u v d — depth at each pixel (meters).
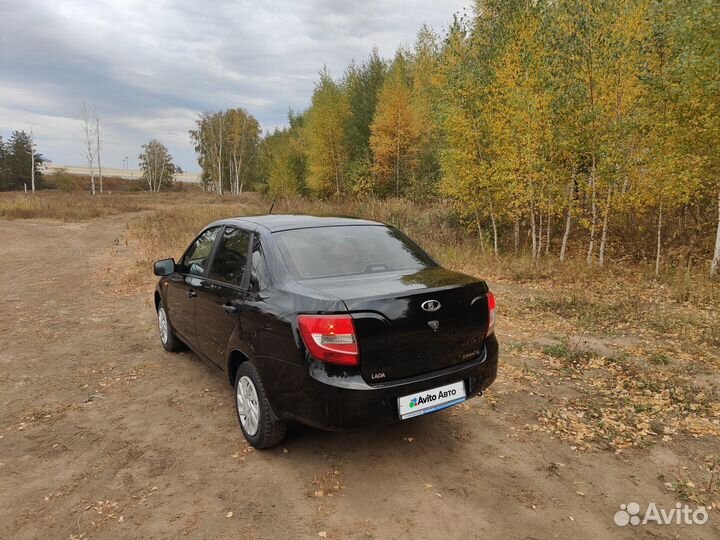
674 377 4.82
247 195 61.53
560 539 2.49
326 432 3.66
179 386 4.66
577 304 8.08
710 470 3.17
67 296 9.33
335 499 2.83
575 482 3.02
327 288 2.96
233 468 3.19
